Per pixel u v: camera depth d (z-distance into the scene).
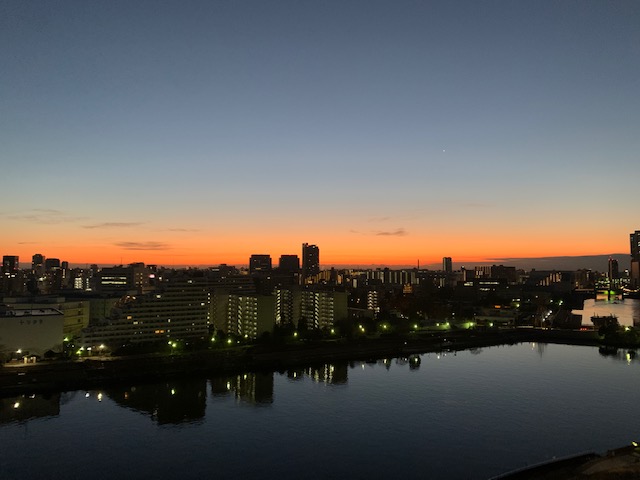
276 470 149.62
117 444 167.38
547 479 129.62
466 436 176.50
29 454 158.38
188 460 155.50
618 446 167.25
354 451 163.50
